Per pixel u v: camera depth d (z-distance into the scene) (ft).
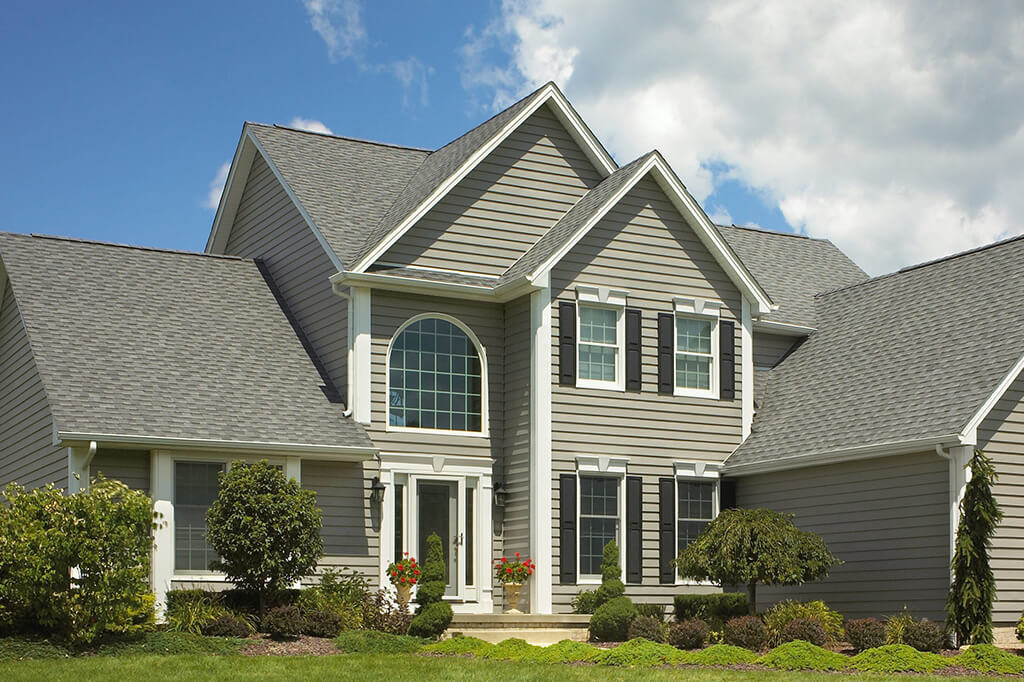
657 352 84.17
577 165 87.92
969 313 80.94
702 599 78.64
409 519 77.92
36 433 75.25
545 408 79.25
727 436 86.07
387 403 78.02
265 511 65.67
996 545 70.49
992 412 71.67
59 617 58.70
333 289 79.97
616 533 81.46
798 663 59.36
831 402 82.84
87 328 75.05
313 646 62.59
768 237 108.37
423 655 61.52
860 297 94.84
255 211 93.76
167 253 86.07
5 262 78.07
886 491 74.95
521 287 79.66
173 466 70.08
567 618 74.95
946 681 53.98
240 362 77.87
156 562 68.59
